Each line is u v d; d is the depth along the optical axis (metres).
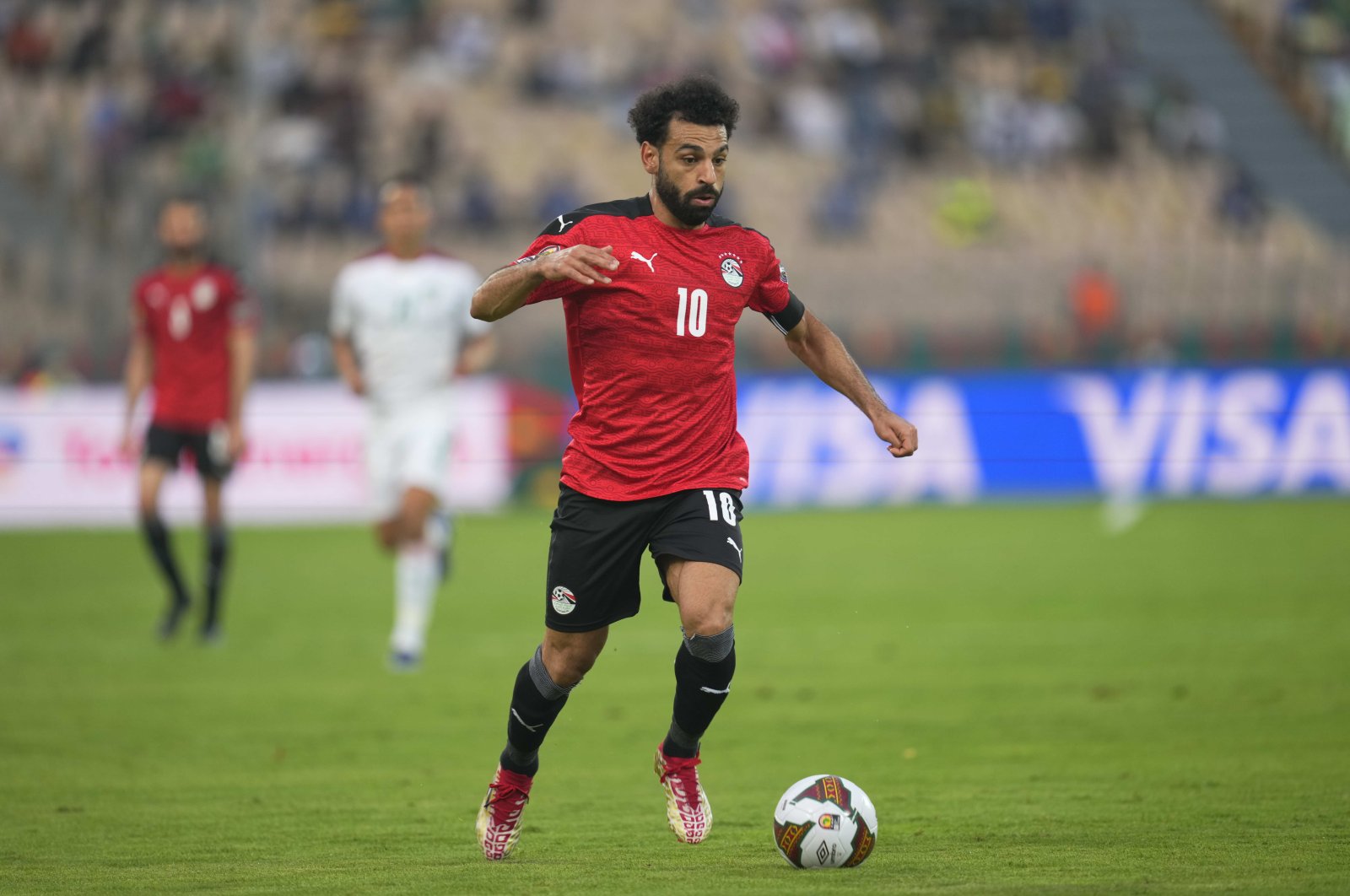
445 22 100.69
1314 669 32.12
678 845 18.19
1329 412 71.38
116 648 37.12
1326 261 85.12
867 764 23.58
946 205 94.88
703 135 16.44
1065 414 71.19
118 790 22.03
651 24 103.12
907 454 17.27
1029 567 50.75
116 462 65.44
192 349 36.78
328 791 21.94
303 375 67.06
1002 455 71.12
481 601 45.72
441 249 85.38
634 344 16.59
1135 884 15.59
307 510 66.38
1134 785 21.48
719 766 23.69
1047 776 22.30
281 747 25.52
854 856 16.48
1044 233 95.00
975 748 24.75
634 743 25.94
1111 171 99.88
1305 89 108.25
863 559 53.38
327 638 38.78
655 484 16.67
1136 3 112.25
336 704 29.62
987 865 16.62
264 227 69.12
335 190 87.19
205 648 37.16
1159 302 78.69
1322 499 70.69
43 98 89.19
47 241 79.38
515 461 69.56
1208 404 71.19
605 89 99.38
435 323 33.59
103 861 17.47
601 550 16.73
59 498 65.25
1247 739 24.97
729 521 16.78
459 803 21.02
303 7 99.25
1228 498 70.88
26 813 20.38
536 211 88.44
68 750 25.23
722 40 102.62
